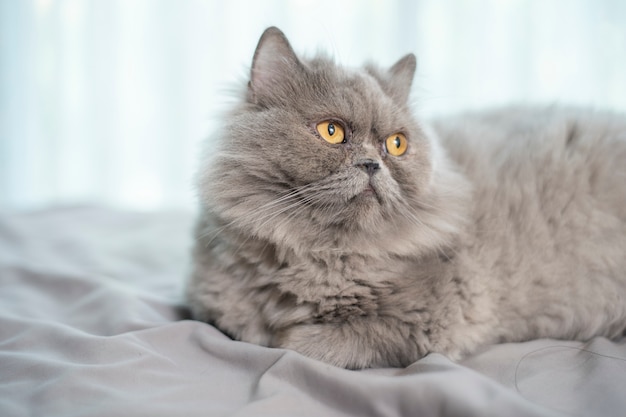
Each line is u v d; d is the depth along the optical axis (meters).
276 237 0.47
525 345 0.48
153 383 0.40
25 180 1.10
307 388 0.39
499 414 0.35
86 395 0.38
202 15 1.06
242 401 0.39
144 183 1.11
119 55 1.09
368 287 0.47
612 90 0.88
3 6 1.07
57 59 1.09
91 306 0.52
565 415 0.36
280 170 0.46
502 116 0.63
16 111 1.09
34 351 0.44
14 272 0.59
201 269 0.51
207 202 0.48
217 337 0.46
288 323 0.48
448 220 0.50
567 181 0.52
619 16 0.87
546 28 0.91
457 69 0.95
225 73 1.04
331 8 0.99
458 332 0.47
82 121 1.11
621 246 0.51
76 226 0.81
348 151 0.47
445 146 0.58
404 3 0.95
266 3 1.02
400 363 0.47
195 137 1.07
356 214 0.46
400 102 0.53
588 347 0.47
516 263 0.50
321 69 0.50
